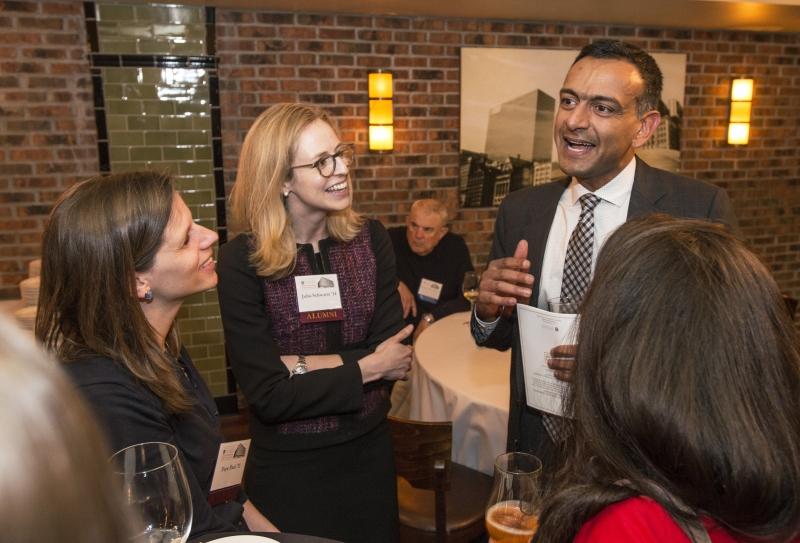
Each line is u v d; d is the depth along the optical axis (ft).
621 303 2.00
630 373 1.91
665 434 1.82
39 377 0.86
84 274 3.41
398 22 13.53
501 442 6.91
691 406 1.82
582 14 13.51
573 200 5.07
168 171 3.90
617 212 4.76
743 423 1.78
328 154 4.86
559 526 2.01
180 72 12.58
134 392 3.43
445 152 14.33
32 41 11.78
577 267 4.86
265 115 4.99
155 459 2.95
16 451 0.78
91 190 3.55
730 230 2.19
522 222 5.34
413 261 11.71
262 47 12.92
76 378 3.32
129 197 3.56
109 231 3.44
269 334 5.11
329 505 5.23
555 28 14.43
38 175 12.21
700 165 16.03
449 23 13.83
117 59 12.21
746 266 1.98
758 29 15.43
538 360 4.13
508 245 5.41
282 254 4.96
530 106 14.56
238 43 12.81
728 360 1.84
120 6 12.09
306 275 5.21
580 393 2.08
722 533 1.90
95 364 3.39
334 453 5.20
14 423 0.80
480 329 5.25
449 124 14.24
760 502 1.78
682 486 1.87
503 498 3.39
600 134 4.46
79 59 12.07
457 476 7.29
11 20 11.62
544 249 5.13
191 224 3.89
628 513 1.88
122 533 0.90
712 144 16.03
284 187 4.96
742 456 1.76
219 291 5.07
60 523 0.80
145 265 3.62
